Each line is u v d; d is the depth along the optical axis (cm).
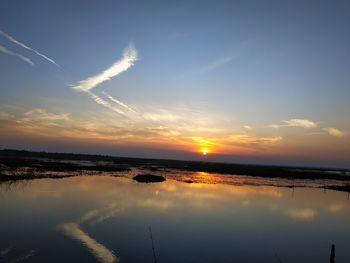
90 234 1848
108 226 2041
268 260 1625
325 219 2692
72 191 3428
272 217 2636
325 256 1728
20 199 2797
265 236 2050
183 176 6519
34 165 6838
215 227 2188
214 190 4231
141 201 3012
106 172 6600
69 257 1480
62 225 1995
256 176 7519
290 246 1872
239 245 1831
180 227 2128
